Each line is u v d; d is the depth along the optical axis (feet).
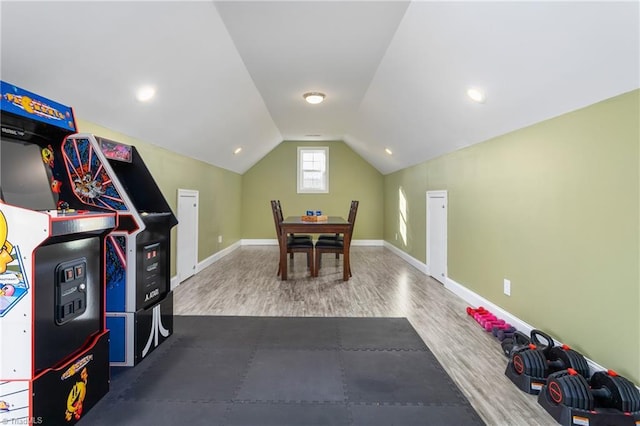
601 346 6.19
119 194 7.00
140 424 5.26
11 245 4.48
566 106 6.91
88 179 6.90
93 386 5.71
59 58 6.18
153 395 6.04
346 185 25.81
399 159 19.19
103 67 7.05
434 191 15.10
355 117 16.97
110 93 7.97
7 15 4.95
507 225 9.27
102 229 5.73
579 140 6.69
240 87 11.80
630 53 5.02
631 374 5.62
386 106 13.29
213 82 10.38
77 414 5.29
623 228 5.74
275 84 12.14
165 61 8.04
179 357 7.54
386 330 9.15
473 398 6.00
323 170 25.86
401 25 7.95
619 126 5.79
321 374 6.83
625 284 5.72
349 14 7.54
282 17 7.68
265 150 23.89
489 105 8.70
